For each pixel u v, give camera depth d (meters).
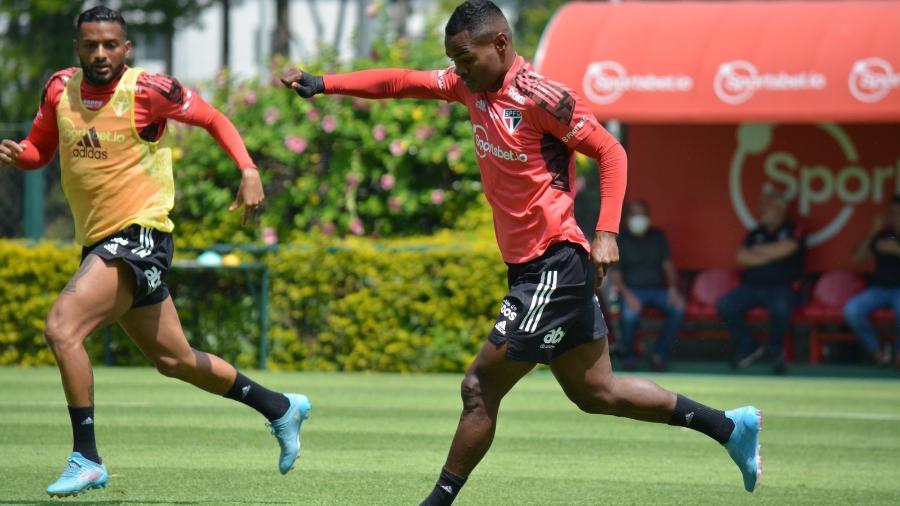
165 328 23.02
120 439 31.78
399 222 54.72
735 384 49.78
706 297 60.66
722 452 31.09
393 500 24.03
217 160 53.44
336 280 51.97
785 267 55.28
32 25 105.06
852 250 59.47
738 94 53.50
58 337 21.59
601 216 20.03
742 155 60.75
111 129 22.45
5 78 102.62
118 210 22.48
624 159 20.09
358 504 23.59
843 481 27.17
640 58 54.69
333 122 53.34
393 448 30.97
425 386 45.94
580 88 54.88
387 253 51.72
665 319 56.62
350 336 51.84
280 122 54.00
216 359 23.41
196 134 53.88
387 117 53.19
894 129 59.00
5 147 23.34
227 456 29.23
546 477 27.19
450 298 51.41
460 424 20.48
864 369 57.06
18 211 55.06
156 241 22.75
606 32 55.69
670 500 24.64
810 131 59.94
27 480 25.56
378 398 41.91
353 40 61.56
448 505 20.59
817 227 59.81
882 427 36.31
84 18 22.31
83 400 21.72
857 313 55.66
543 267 20.28
